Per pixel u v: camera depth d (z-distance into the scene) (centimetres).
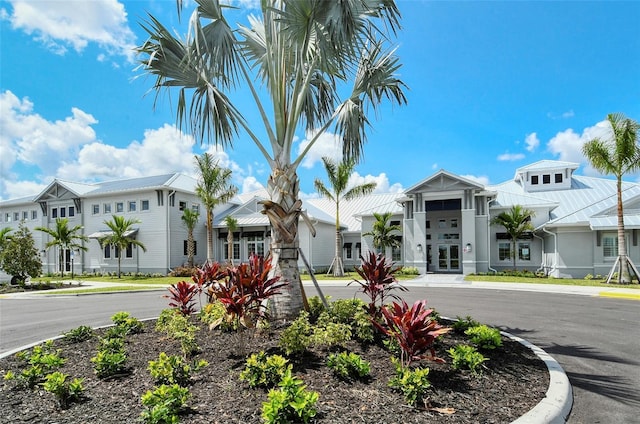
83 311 1258
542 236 2620
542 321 973
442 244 2986
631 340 766
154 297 1680
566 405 414
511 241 2745
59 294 1812
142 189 2994
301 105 696
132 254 3094
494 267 2780
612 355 654
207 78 647
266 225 3042
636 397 461
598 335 811
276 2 700
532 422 348
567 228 2320
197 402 372
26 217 3731
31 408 371
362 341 550
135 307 1339
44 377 437
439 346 555
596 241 2248
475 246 2584
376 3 600
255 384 402
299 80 701
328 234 3281
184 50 652
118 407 368
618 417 406
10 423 340
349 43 562
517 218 2464
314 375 434
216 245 3350
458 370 467
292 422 321
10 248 2181
